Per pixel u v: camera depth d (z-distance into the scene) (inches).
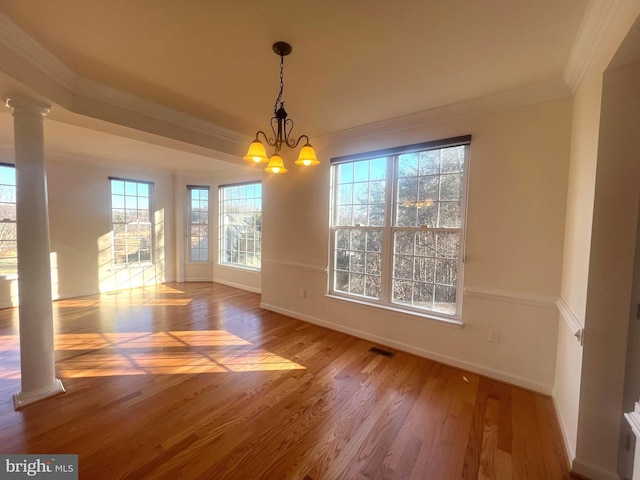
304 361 110.6
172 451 66.4
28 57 70.4
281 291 166.1
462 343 106.0
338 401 86.0
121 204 216.5
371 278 131.6
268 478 60.1
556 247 88.0
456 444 70.2
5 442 67.8
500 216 97.0
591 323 61.1
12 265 170.1
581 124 73.5
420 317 114.9
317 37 68.2
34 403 81.7
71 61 78.6
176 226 243.9
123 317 156.9
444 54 74.2
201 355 114.0
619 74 57.4
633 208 57.5
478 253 101.7
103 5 58.2
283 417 78.7
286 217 161.0
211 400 85.4
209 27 65.1
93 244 201.9
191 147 125.6
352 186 136.4
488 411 82.6
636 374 58.2
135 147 166.7
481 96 96.3
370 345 125.6
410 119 113.3
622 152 57.7
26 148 80.1
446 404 85.4
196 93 97.0
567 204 85.1
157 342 125.5
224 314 164.7
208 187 246.5
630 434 58.3
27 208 81.2
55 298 186.2
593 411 61.5
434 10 58.8
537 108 89.6
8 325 139.9
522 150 92.4
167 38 69.1
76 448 66.6
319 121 121.0
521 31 64.9
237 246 234.2
